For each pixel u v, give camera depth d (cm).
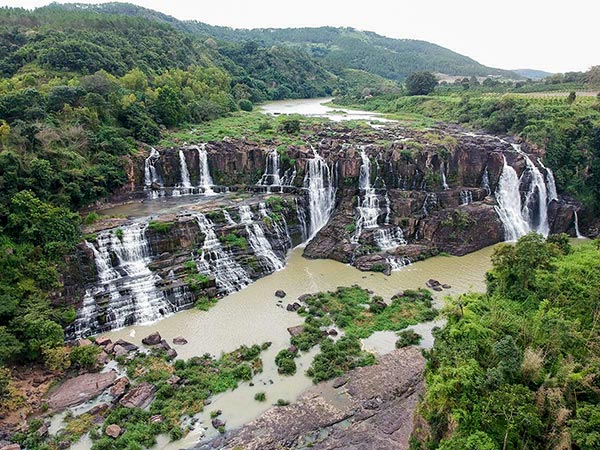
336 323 3778
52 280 3656
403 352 3341
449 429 2027
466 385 2017
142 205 5359
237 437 2564
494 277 3278
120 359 3269
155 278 4138
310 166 5959
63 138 5256
